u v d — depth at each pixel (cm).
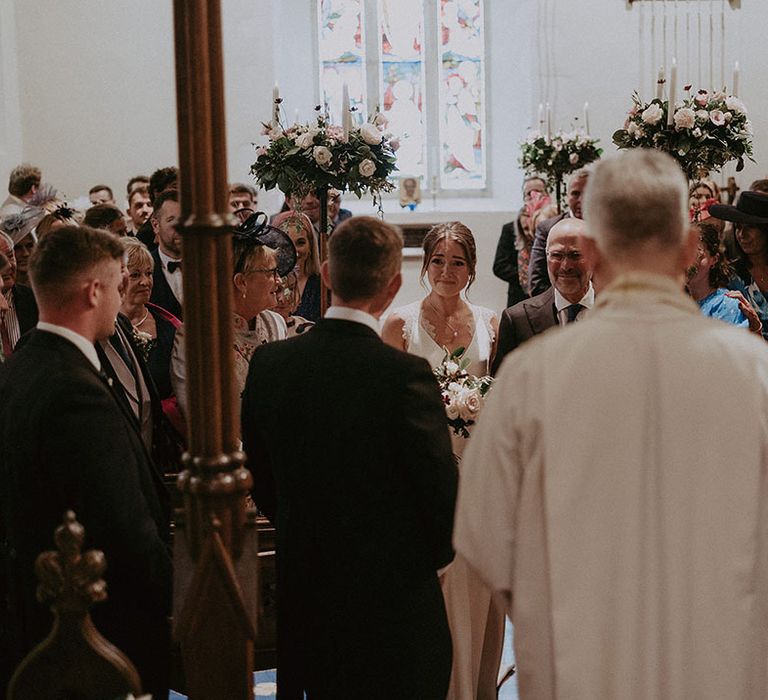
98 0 1016
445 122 1169
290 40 1145
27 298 462
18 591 266
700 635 195
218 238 217
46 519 260
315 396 259
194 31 212
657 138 509
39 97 1020
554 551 198
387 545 258
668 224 199
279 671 274
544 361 203
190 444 223
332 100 1161
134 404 339
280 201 1053
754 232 486
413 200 1117
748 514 196
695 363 197
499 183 1170
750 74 1045
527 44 1100
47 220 513
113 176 1031
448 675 270
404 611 260
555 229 412
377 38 1156
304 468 260
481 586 360
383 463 256
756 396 196
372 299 266
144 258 408
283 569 268
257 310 369
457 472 258
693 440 196
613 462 197
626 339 199
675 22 1051
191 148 214
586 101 1065
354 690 262
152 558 256
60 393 255
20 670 203
